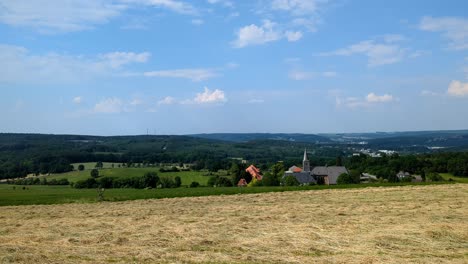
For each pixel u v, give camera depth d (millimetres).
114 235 16719
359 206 27266
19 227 20812
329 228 17734
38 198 41594
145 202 35469
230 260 12234
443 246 14109
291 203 30859
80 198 40750
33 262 12023
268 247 13984
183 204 32469
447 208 24906
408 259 12219
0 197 43750
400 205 27234
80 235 17031
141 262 12070
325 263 11789
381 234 15992
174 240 15367
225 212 25562
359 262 11852
